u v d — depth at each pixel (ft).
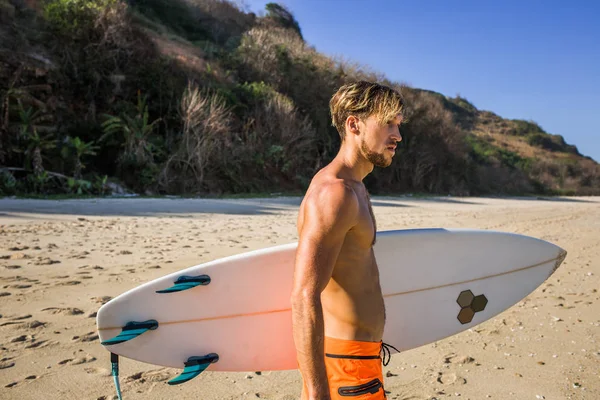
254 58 98.02
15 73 57.52
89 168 60.34
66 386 8.08
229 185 71.10
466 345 10.74
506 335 11.41
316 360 4.01
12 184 49.34
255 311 6.33
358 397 4.49
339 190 4.26
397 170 106.73
